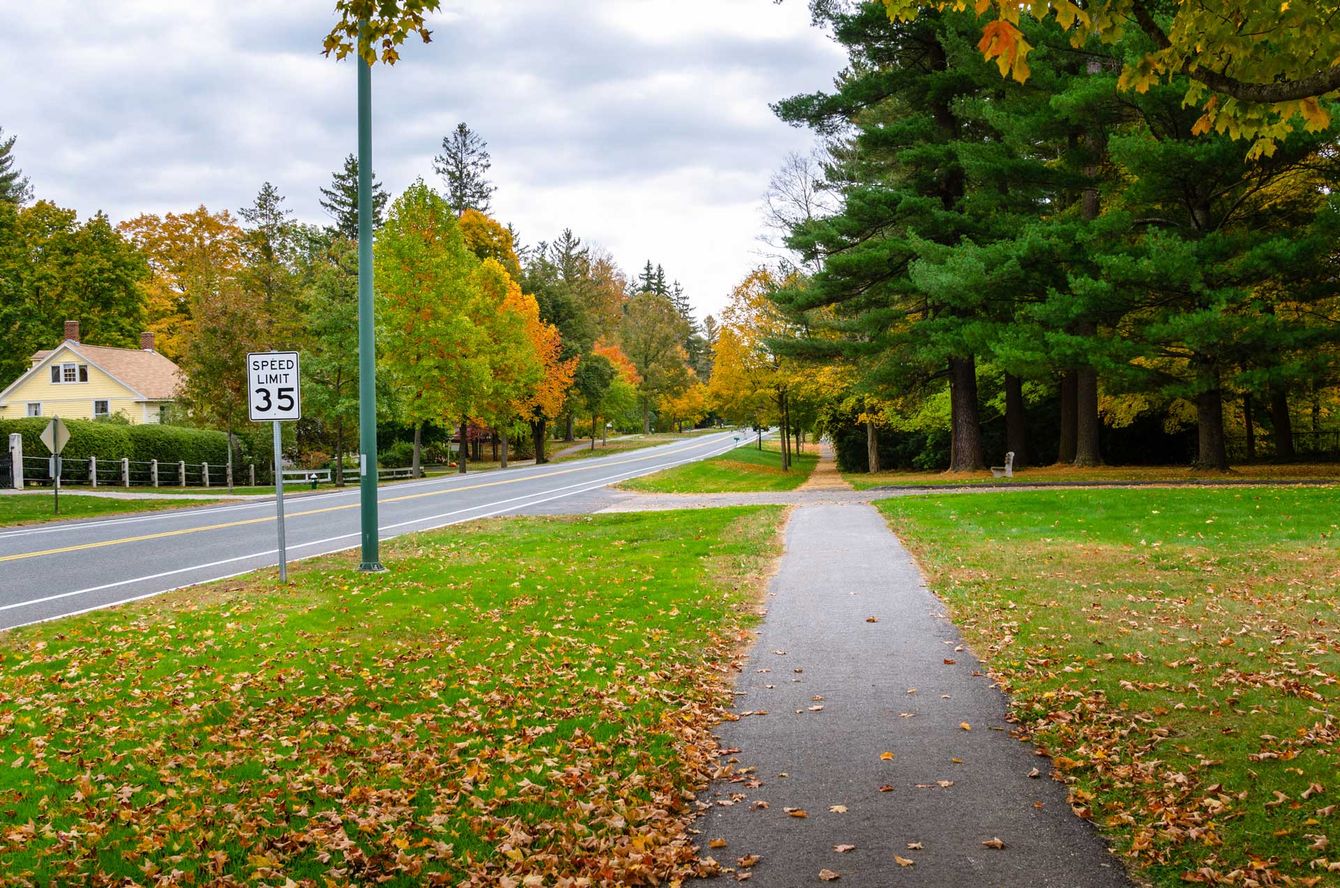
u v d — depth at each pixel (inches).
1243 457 1460.4
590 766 220.8
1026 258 982.4
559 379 2363.4
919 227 1122.7
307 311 1918.1
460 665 317.1
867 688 283.1
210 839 180.7
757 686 291.4
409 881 165.3
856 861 171.2
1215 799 187.3
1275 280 979.9
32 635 361.1
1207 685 265.7
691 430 5073.8
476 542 674.2
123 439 1467.8
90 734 247.6
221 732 248.4
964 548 549.6
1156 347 932.6
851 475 1752.0
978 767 216.2
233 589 463.2
